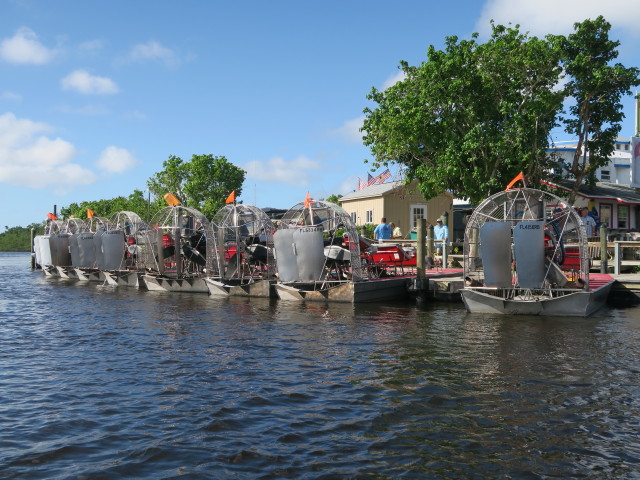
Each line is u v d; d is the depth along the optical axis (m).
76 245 29.67
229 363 9.41
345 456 5.61
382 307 16.88
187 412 6.91
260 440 6.02
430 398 7.41
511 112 24.67
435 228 25.42
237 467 5.38
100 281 28.00
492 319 14.28
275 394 7.62
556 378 8.36
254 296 19.97
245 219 21.66
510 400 7.31
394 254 20.62
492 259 14.75
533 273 14.24
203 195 52.78
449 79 24.56
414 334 12.11
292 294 18.69
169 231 23.52
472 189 25.00
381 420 6.60
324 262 18.45
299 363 9.39
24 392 7.81
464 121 25.70
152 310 16.48
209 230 21.77
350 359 9.66
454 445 5.88
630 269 22.42
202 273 23.45
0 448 5.85
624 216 35.66
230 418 6.68
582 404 7.14
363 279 19.42
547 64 24.41
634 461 5.49
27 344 11.18
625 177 45.47
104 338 11.80
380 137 28.03
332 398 7.43
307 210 19.69
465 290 15.38
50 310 16.62
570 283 15.39
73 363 9.50
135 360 9.69
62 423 6.57
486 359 9.62
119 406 7.17
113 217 28.39
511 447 5.82
